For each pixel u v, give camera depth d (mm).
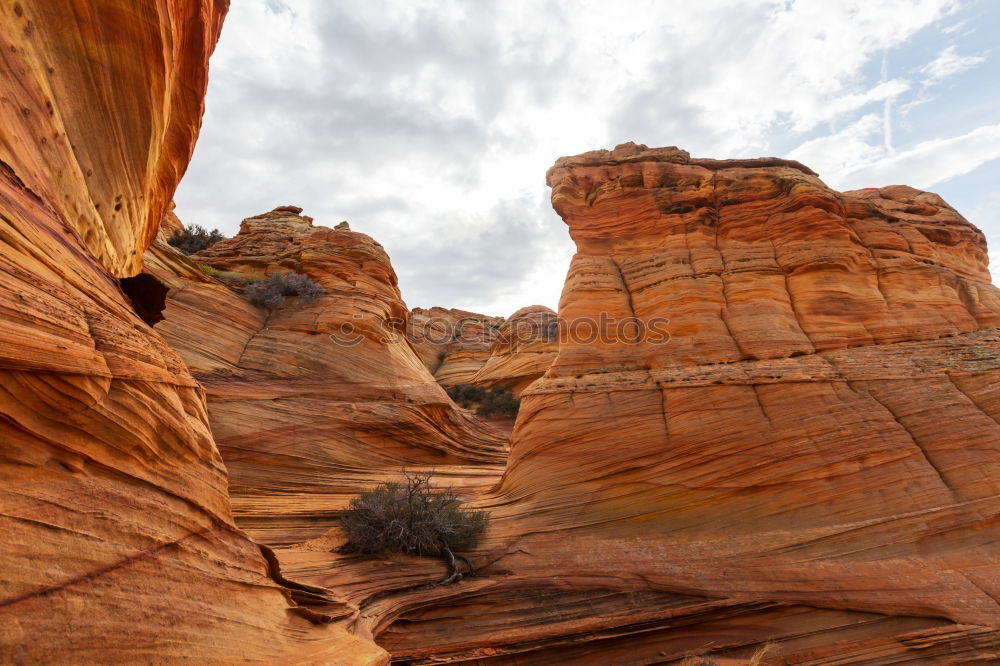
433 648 6680
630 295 13633
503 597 7836
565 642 6965
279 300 21828
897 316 11750
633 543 9195
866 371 10469
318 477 15055
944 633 6789
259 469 14320
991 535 8086
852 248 12469
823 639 7098
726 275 12797
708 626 7426
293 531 10406
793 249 12695
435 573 8391
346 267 25391
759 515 9086
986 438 9047
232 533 4590
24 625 2240
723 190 13883
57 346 2885
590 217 14938
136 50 5559
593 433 11281
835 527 8477
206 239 30516
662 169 14609
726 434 10062
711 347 11820
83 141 4934
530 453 12156
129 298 5398
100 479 3145
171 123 7988
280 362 18594
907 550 8023
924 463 8961
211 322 18375
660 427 10773
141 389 3773
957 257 14070
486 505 12000
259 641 3898
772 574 7984
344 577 7719
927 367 10391
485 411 37625
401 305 28125
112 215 5824
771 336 11602
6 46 3580
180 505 3863
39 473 2691
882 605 7238
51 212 3938
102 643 2590
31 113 3898
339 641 4969
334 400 18344
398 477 16266
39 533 2525
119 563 2965
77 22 4680
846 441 9359
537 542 9586
